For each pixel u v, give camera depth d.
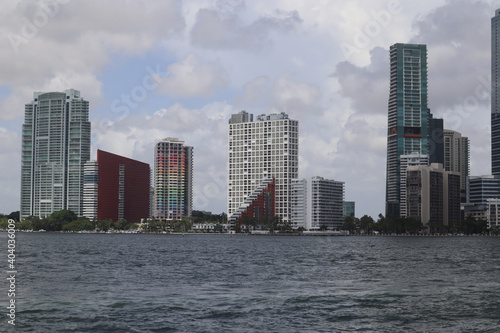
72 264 163.38
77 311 79.62
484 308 83.31
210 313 78.69
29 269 142.88
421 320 75.06
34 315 76.94
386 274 134.62
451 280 120.56
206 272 138.12
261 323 73.00
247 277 125.25
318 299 90.50
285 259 195.38
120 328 70.38
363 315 77.94
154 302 87.12
